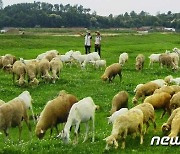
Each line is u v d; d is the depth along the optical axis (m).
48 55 39.81
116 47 66.62
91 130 21.09
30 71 32.16
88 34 49.06
